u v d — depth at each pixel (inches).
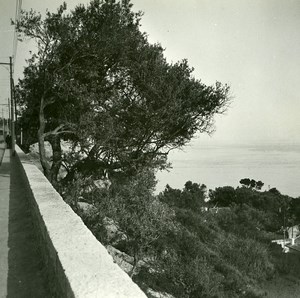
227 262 1109.7
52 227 168.1
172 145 783.7
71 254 128.0
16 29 624.4
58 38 637.9
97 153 744.3
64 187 735.7
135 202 731.4
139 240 699.4
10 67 1053.2
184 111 736.3
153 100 716.0
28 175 411.8
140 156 759.7
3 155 1194.6
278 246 1775.3
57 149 769.6
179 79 751.1
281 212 2792.8
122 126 730.8
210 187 5457.7
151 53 733.3
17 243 230.4
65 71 676.1
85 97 674.2
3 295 152.4
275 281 1168.2
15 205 366.6
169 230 899.4
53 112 762.2
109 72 745.0
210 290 780.6
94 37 664.4
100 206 701.9
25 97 735.1
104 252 130.3
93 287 97.7
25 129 855.1
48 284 157.2
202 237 1219.2
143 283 686.5
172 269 761.0
